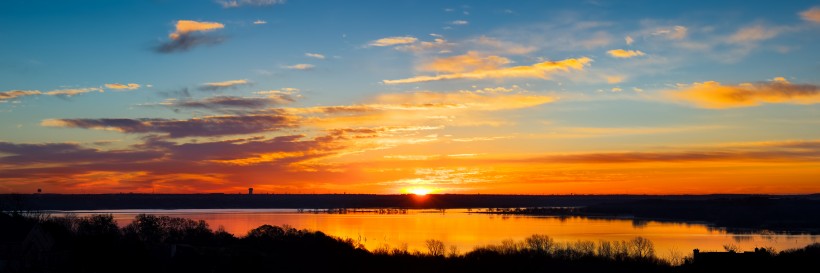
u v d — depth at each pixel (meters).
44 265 155.88
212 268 170.50
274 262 190.25
